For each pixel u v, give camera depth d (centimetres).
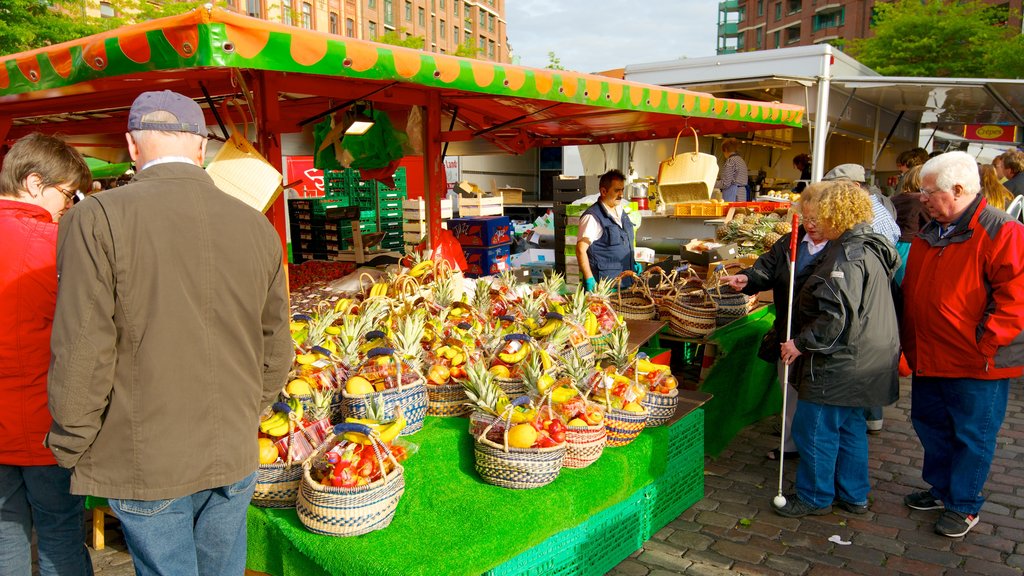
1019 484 449
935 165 359
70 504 260
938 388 388
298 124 464
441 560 241
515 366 367
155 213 190
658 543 372
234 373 205
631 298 528
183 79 335
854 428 397
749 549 366
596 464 323
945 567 350
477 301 487
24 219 241
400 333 362
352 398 307
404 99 502
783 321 425
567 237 704
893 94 1021
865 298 359
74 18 1426
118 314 187
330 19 4903
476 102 566
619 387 350
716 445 487
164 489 192
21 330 236
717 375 481
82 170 261
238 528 221
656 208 899
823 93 859
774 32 8169
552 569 297
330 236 783
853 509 406
